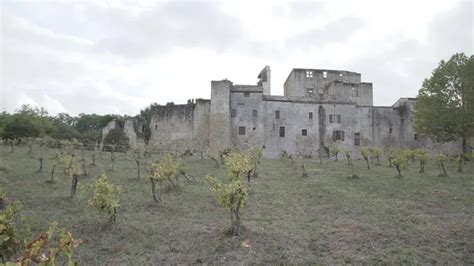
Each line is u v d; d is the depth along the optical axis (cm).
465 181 2417
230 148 4572
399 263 980
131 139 5762
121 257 1016
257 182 2350
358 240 1181
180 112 5628
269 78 6381
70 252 608
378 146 5531
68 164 2148
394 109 5684
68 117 9738
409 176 2661
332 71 6172
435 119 4341
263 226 1348
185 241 1156
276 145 5312
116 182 2170
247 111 5350
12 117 4566
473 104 4222
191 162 3488
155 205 1639
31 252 564
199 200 1772
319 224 1384
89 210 1490
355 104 5581
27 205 1533
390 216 1507
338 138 5434
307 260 1003
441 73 4431
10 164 2559
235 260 1004
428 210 1616
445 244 1137
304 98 5516
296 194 1992
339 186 2242
